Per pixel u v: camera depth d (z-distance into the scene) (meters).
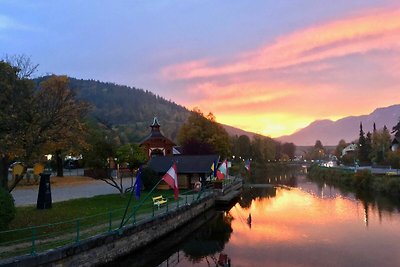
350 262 29.12
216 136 103.38
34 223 29.12
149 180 56.94
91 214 34.34
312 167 160.38
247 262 29.48
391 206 53.88
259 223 44.34
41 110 32.59
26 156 31.09
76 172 84.94
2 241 23.72
